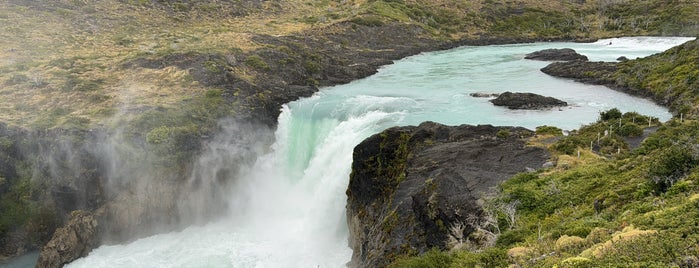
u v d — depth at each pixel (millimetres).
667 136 32781
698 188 20047
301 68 69312
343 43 93688
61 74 57094
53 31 75188
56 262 37844
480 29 127062
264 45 75375
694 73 51375
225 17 102500
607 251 15938
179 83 56125
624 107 52031
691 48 58188
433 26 123062
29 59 63406
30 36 71812
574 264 15516
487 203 26031
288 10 119750
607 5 140375
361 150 38625
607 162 30000
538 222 23531
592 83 64750
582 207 24094
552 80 68250
